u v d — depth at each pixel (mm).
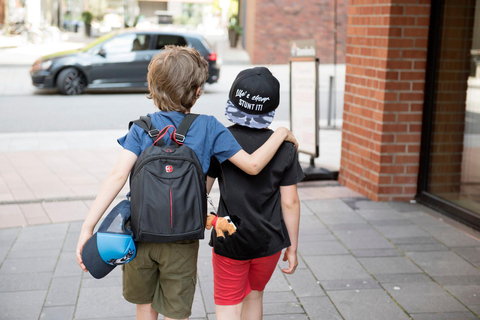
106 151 8289
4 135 9406
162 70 2408
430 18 5609
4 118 10977
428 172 5836
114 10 45062
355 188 6359
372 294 3816
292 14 21953
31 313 3504
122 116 11516
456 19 5406
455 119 5488
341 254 4516
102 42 14281
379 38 5762
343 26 21859
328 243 4746
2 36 30859
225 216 2510
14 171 7035
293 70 7098
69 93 14000
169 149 2312
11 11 32125
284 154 2525
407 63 5688
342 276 4102
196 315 3518
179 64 2408
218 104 13086
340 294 3814
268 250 2523
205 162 2439
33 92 14383
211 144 2439
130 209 2383
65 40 30938
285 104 13547
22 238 4797
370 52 5941
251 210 2477
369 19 5926
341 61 22484
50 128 10156
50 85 13820
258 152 2422
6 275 4043
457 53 5418
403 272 4184
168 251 2402
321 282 4000
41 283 3930
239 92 2504
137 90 15422
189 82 2422
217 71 15141
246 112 2512
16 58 21062
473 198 5289
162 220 2234
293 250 2652
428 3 5582
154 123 2414
